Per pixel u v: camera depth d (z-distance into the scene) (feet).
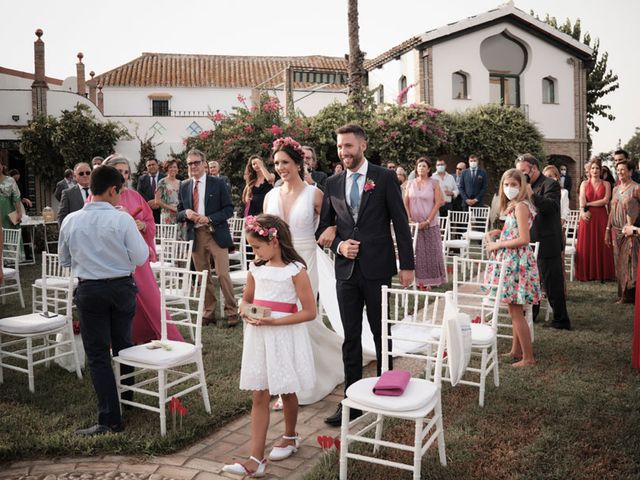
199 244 22.71
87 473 11.57
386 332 12.62
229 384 16.16
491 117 59.52
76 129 58.95
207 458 12.17
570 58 69.41
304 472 11.51
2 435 12.98
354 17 50.62
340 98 84.38
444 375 16.71
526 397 14.74
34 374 17.52
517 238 17.04
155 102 90.94
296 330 11.93
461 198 44.50
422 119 53.31
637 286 16.71
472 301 26.76
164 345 13.80
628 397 14.56
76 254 13.12
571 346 19.16
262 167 22.94
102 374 13.15
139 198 17.75
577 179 70.95
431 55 64.75
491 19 64.95
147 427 13.34
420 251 27.12
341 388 16.26
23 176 62.23
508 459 11.54
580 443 12.05
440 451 11.32
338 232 14.20
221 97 92.07
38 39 59.98
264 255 11.91
